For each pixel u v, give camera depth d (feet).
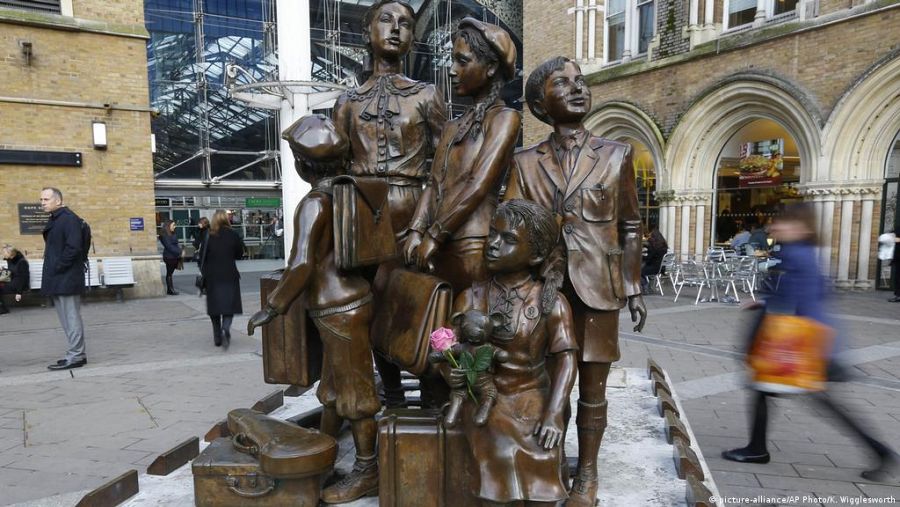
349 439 9.16
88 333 26.73
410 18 8.70
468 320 5.98
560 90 7.12
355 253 6.70
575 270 6.85
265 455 6.63
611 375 12.94
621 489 7.41
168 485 7.63
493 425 6.00
